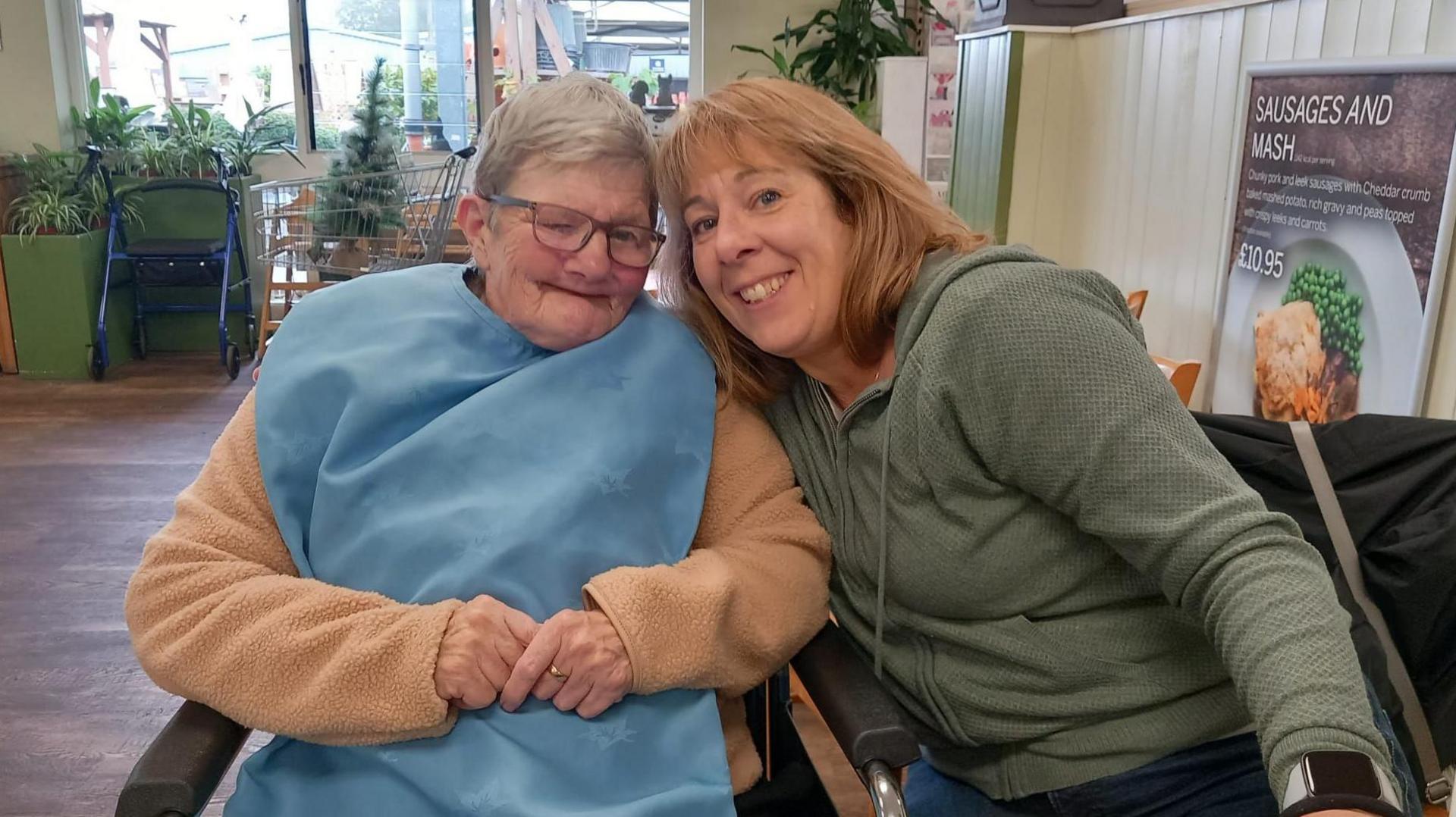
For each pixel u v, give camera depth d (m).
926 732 1.19
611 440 1.15
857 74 4.75
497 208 1.16
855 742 0.97
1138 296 2.25
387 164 4.28
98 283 4.88
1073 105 2.81
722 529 1.21
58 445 3.92
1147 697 1.05
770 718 1.28
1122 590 1.06
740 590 1.11
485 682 1.00
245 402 1.22
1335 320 1.83
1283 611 0.84
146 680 2.40
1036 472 0.99
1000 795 1.13
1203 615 0.92
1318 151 1.86
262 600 1.02
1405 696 1.10
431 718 0.99
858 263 1.11
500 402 1.15
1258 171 2.05
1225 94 2.17
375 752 1.03
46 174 4.76
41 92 4.98
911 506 1.08
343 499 1.12
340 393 1.16
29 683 2.38
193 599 1.04
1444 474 1.12
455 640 1.00
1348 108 1.77
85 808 1.98
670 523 1.17
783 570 1.15
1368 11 1.76
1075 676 1.05
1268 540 0.88
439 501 1.12
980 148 2.99
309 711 0.98
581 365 1.18
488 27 5.36
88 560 2.97
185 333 5.33
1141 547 0.94
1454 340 1.57
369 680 0.99
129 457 3.80
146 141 5.04
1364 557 1.13
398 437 1.16
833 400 1.24
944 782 1.21
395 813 1.01
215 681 0.99
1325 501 1.15
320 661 1.00
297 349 1.20
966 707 1.11
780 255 1.11
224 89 5.40
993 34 2.87
